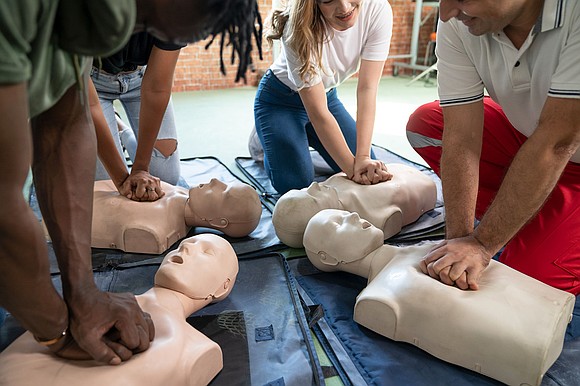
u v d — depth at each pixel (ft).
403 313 3.18
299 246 4.56
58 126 2.32
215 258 3.44
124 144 6.71
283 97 6.13
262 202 5.72
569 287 3.57
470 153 3.58
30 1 1.44
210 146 8.36
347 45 5.39
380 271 3.58
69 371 2.36
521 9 3.06
